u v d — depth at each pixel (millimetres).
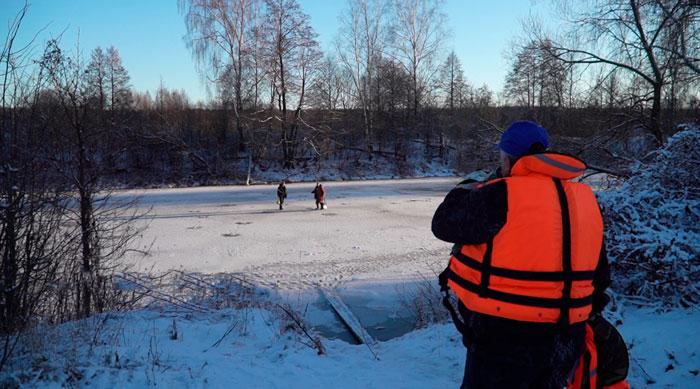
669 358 3600
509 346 1472
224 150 44281
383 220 18875
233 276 10484
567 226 1442
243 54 39156
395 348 5586
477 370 1564
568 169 1485
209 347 5309
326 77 44812
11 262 4176
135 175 33000
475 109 38562
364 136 49625
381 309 8297
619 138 9406
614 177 7559
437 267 11289
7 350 3930
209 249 13500
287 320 6754
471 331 1571
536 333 1450
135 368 4098
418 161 48719
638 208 5223
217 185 37531
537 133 1652
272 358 4945
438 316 7086
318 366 4707
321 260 12172
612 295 4871
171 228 17047
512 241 1437
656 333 4008
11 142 4266
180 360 4531
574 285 1446
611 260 5047
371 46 45656
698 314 4246
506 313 1453
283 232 16266
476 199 1510
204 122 47062
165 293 8641
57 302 5562
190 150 40281
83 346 4477
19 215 4227
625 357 1849
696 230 5113
